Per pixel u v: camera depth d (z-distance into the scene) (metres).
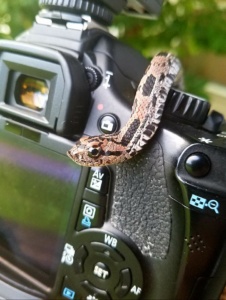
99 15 0.07
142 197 0.06
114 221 0.07
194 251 0.06
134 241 0.06
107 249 0.07
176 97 0.06
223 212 0.06
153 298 0.06
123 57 0.07
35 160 0.07
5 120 0.07
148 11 0.08
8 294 0.07
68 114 0.06
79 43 0.07
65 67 0.06
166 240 0.06
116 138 0.06
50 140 0.07
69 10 0.07
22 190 0.08
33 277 0.07
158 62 0.06
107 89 0.07
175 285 0.06
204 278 0.06
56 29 0.07
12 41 0.07
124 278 0.07
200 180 0.06
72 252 0.07
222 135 0.06
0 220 0.08
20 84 0.07
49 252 0.07
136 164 0.06
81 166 0.07
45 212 0.07
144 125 0.06
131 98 0.07
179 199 0.06
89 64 0.07
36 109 0.07
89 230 0.07
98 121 0.07
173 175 0.06
